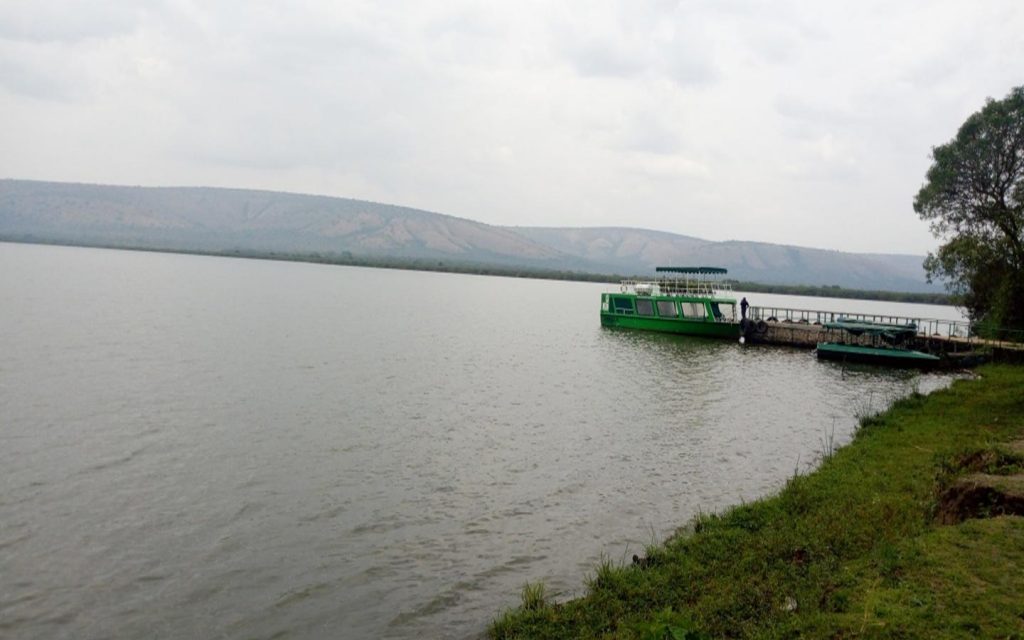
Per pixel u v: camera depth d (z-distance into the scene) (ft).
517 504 75.41
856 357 193.26
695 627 38.60
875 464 77.87
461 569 59.52
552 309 440.86
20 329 194.90
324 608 52.85
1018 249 125.49
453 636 48.73
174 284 444.14
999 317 141.08
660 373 171.12
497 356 196.13
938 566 43.24
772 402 136.05
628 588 49.55
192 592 55.06
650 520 70.44
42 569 57.62
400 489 79.87
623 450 97.71
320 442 98.27
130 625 49.98
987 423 96.53
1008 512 53.01
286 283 549.54
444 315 343.46
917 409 112.16
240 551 62.64
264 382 139.95
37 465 82.89
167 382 135.03
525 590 52.49
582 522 70.13
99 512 70.13
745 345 231.91
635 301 275.59
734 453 96.78
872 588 41.73
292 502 75.00
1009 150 124.36
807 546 53.16
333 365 165.27
